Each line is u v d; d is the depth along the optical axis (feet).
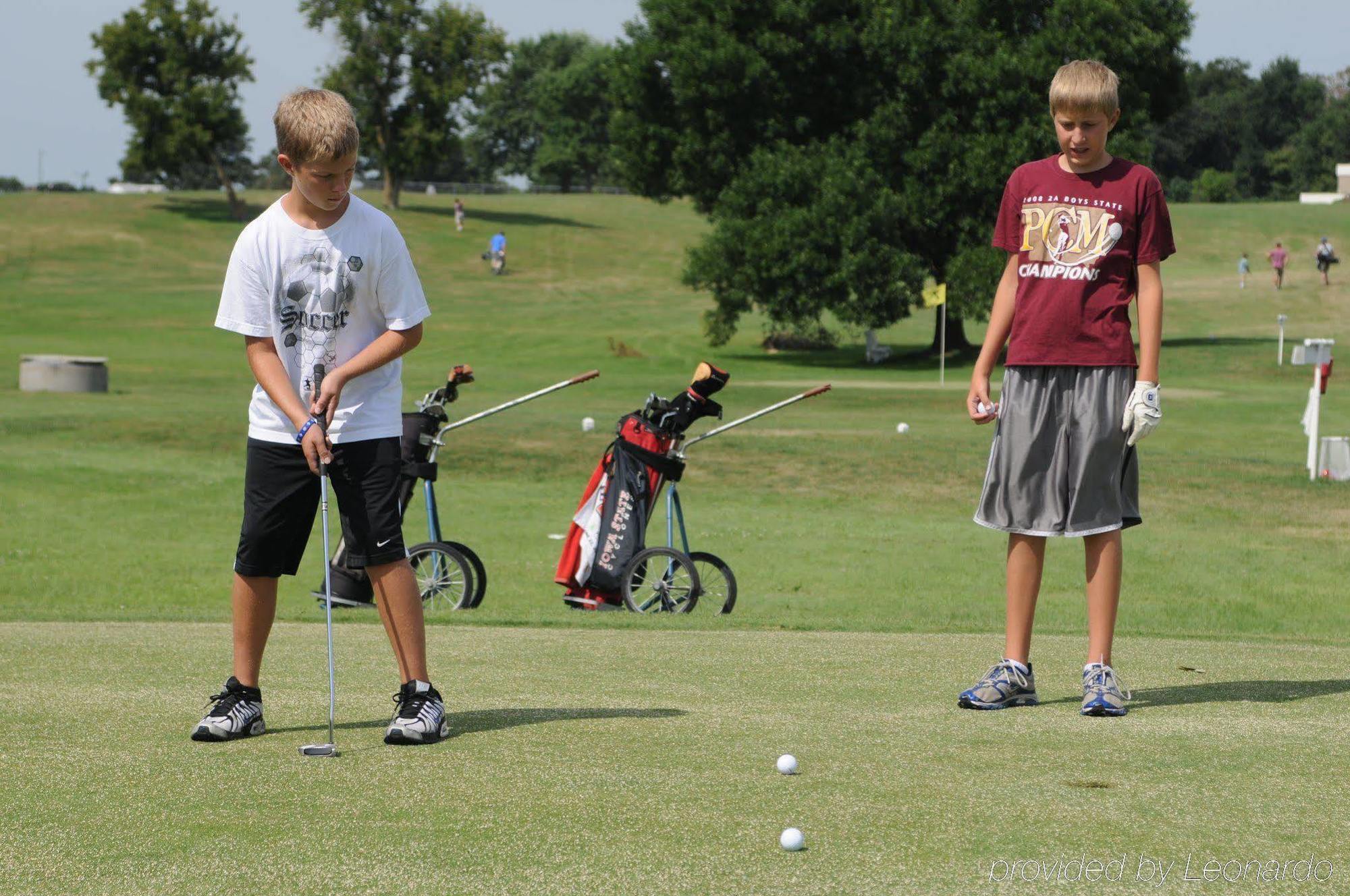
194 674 20.42
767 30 170.09
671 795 13.39
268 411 16.29
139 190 548.72
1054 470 18.29
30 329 192.03
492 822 12.48
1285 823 12.48
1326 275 246.47
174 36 318.04
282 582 48.88
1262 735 16.28
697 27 169.78
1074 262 18.08
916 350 189.57
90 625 27.12
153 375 143.54
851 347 193.98
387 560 16.26
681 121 179.73
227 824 12.48
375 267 16.28
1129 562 52.49
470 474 77.41
